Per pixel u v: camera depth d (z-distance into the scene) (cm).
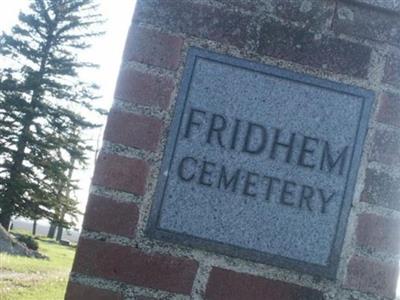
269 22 164
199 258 154
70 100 2419
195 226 155
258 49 163
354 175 160
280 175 158
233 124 159
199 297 152
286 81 162
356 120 162
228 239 155
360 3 166
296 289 154
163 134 157
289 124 161
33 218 2331
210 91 160
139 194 154
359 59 164
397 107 163
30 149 2345
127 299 150
